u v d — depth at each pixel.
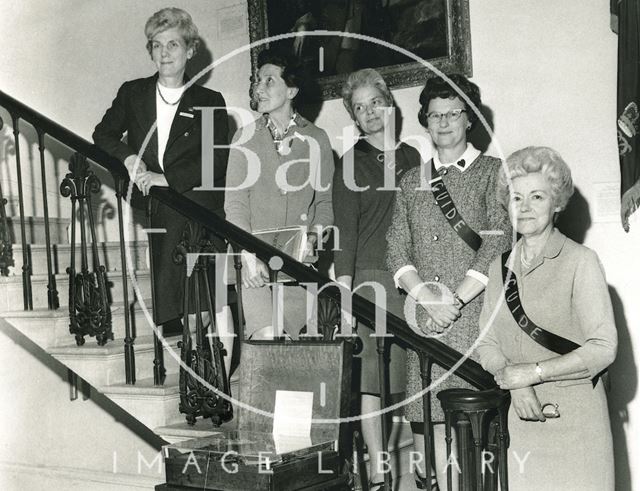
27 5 6.49
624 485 4.51
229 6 6.01
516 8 4.87
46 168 6.19
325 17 5.57
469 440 3.35
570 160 4.72
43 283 4.70
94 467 5.74
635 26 4.27
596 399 3.20
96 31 6.29
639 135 4.29
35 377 5.89
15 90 6.48
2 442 5.95
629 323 4.53
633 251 4.53
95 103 6.25
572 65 4.71
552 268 3.28
